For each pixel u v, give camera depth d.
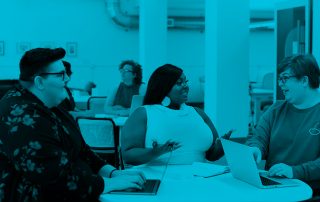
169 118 2.96
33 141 2.01
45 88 2.17
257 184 2.27
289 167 2.48
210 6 5.42
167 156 2.90
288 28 4.91
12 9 10.98
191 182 2.40
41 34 11.16
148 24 8.84
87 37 11.37
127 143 2.95
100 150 4.44
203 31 11.89
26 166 2.00
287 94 2.69
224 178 2.49
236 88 5.39
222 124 5.34
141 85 6.16
